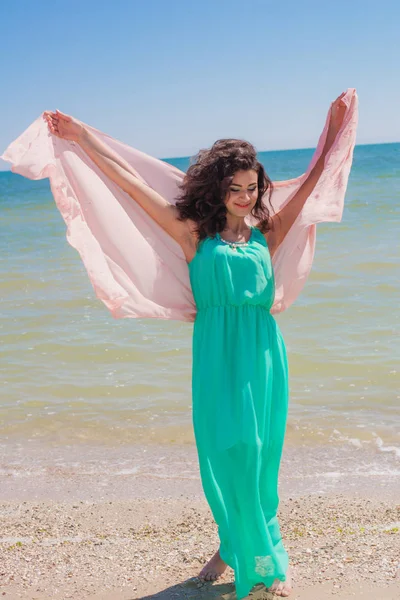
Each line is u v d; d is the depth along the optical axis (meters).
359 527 4.64
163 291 3.80
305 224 3.58
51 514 5.14
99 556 4.28
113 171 3.67
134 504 5.29
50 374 8.71
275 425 3.54
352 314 10.76
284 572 3.43
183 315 3.80
